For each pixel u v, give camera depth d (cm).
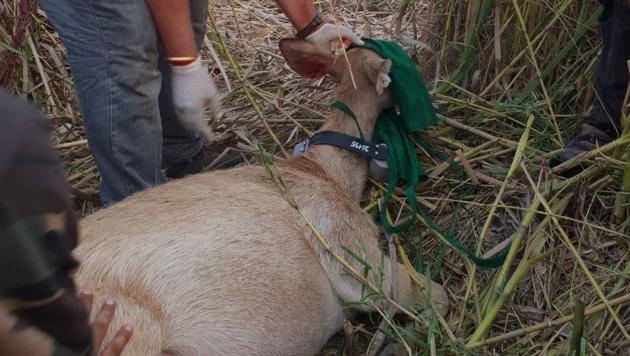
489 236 188
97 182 214
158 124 180
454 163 200
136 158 178
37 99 231
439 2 231
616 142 178
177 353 140
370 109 187
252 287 149
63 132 232
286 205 162
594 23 206
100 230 144
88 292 121
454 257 184
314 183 170
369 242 171
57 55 245
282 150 198
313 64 195
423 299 173
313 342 160
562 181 188
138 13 166
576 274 174
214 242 148
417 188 200
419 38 249
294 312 154
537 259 167
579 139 195
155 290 139
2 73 217
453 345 154
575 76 213
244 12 299
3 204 65
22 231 66
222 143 227
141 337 133
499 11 214
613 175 185
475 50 220
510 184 194
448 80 219
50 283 68
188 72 170
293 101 237
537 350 161
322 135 184
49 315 69
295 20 192
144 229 145
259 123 228
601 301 163
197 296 142
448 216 195
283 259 155
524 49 212
